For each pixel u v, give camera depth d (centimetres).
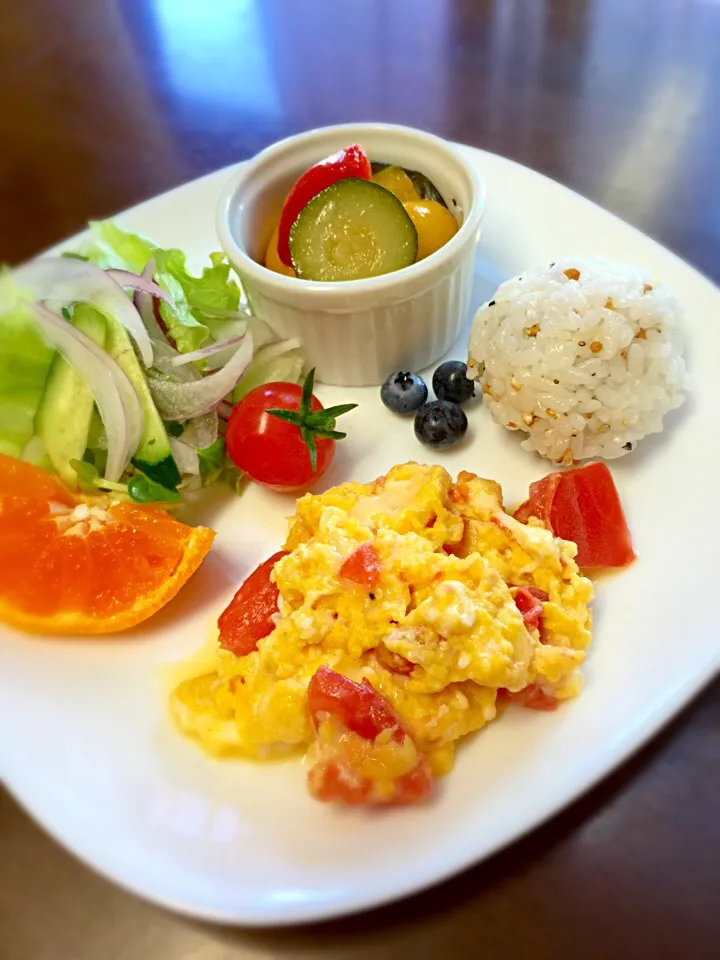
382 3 42
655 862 16
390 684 17
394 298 21
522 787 15
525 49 37
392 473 20
